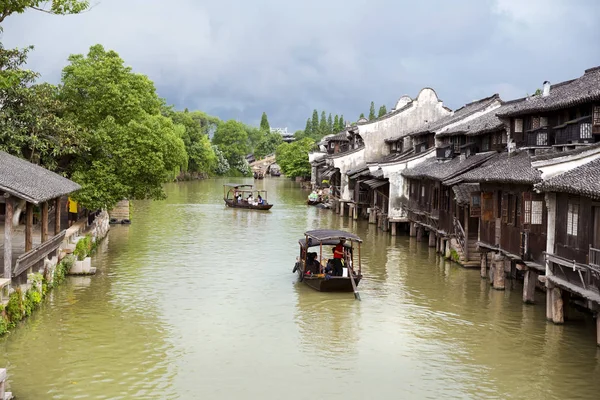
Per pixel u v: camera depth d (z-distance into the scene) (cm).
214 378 1516
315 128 15462
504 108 3472
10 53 2678
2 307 1719
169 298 2239
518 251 2153
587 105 2017
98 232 3409
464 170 2820
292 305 2184
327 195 6431
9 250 1750
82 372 1530
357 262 3019
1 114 2823
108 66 3291
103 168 3014
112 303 2150
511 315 2081
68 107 3231
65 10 1802
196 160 10875
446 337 1852
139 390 1433
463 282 2578
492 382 1517
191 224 4375
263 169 14538
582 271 1670
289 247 3400
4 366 1552
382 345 1781
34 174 2155
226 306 2152
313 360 1653
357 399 1409
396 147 5062
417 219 3681
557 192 1844
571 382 1516
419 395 1436
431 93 5262
